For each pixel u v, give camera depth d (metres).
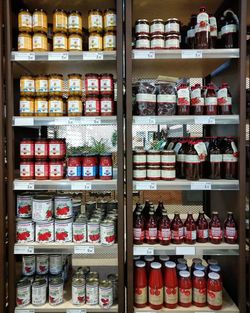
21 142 1.82
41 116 1.79
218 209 2.20
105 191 2.48
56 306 1.80
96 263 2.50
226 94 1.81
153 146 2.28
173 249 1.76
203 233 1.83
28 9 1.93
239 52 1.74
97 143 2.37
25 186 1.77
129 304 1.75
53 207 1.88
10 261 1.78
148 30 1.81
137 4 1.89
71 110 1.79
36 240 1.82
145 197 2.61
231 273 1.93
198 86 1.83
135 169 1.81
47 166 1.82
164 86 1.84
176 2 1.88
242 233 1.76
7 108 1.76
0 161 1.74
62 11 1.77
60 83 1.82
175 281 1.79
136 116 1.76
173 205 2.59
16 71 2.07
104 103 1.78
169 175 1.80
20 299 1.79
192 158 1.83
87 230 1.83
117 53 1.72
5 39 1.75
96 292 1.81
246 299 1.78
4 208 1.77
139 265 1.80
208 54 1.75
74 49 1.77
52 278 1.86
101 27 1.79
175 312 1.74
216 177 1.84
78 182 1.77
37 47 1.77
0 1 1.71
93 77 1.79
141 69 2.13
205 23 1.80
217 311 1.75
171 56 1.75
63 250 1.78
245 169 1.75
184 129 2.45
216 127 2.29
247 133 1.87
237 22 1.80
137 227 1.80
